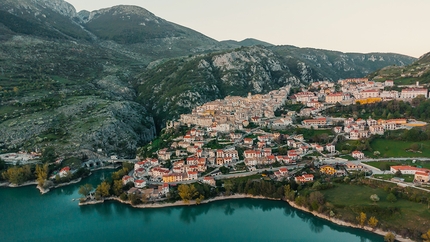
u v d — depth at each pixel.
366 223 181.62
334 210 194.75
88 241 187.75
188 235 191.38
